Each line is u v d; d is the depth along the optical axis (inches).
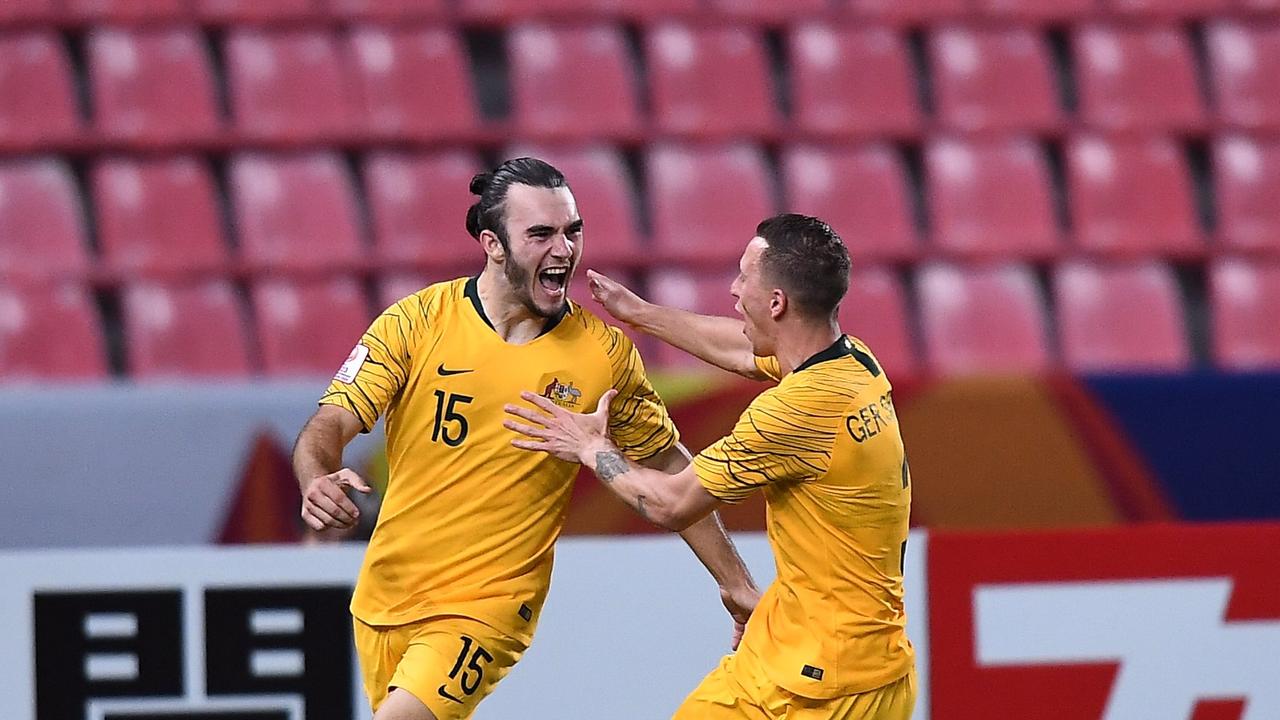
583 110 1268.5
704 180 1222.3
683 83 1282.0
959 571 700.7
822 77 1304.1
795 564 547.2
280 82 1234.6
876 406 539.2
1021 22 1355.8
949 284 1179.3
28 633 656.4
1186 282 1241.4
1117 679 709.3
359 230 1184.2
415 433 546.6
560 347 547.5
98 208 1164.5
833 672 539.5
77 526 670.5
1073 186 1273.4
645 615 688.4
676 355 1087.0
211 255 1151.6
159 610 664.4
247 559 669.3
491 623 547.2
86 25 1232.2
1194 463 729.6
